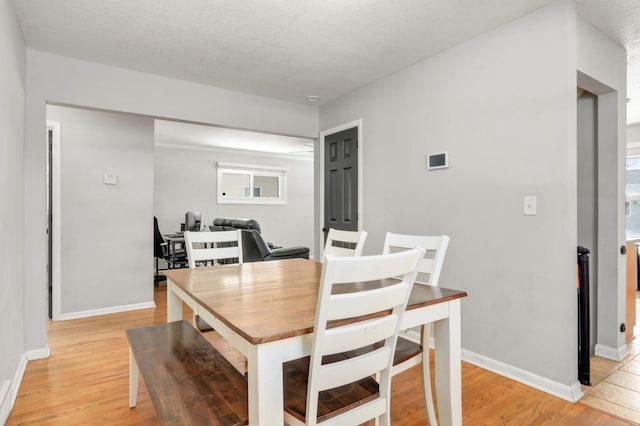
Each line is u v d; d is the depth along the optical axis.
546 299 2.17
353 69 3.15
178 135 5.69
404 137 3.13
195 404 1.22
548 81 2.16
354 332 1.15
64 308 3.61
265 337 1.05
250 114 3.79
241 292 1.60
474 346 2.56
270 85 3.54
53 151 3.55
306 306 1.37
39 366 2.52
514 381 2.29
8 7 1.96
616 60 2.56
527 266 2.26
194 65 3.05
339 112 3.93
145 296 4.06
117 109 3.07
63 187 3.59
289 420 1.20
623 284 2.70
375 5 2.17
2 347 1.82
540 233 2.20
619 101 2.60
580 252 2.22
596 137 2.72
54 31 2.46
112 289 3.86
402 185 3.15
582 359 2.23
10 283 2.04
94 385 2.24
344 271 1.06
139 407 1.99
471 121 2.58
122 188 3.91
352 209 3.79
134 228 3.99
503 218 2.39
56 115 3.56
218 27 2.44
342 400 1.25
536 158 2.21
